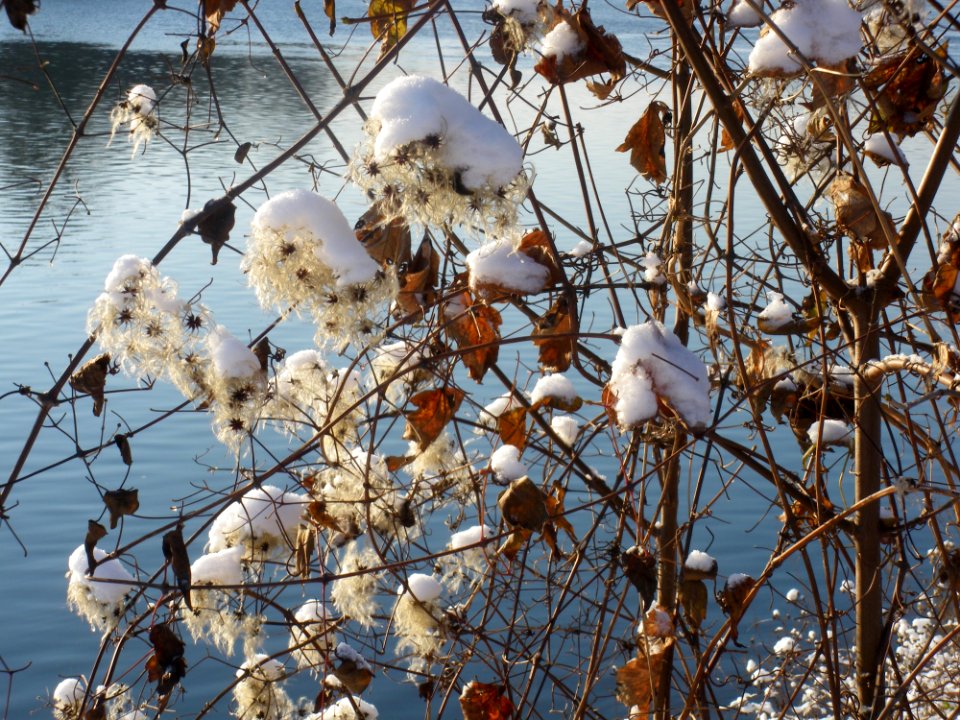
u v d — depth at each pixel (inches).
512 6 94.5
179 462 379.6
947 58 92.7
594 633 111.9
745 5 93.9
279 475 121.0
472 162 77.8
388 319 90.4
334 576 87.8
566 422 116.3
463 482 108.3
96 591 101.3
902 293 98.7
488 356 99.7
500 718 110.0
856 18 89.4
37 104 1069.1
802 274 114.2
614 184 608.4
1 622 299.9
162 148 975.6
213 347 89.1
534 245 96.7
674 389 88.6
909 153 287.3
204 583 103.3
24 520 351.9
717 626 214.8
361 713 111.0
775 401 106.7
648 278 109.6
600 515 109.4
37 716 260.2
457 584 111.5
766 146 98.4
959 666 119.0
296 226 80.7
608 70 101.0
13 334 512.7
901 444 132.4
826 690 142.8
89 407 421.4
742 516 327.0
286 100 720.3
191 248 631.8
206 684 249.9
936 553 107.1
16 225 697.0
